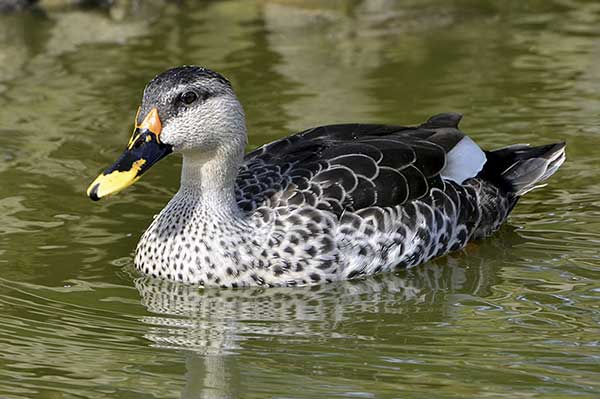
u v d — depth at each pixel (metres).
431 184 13.09
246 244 12.35
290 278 12.40
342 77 18.27
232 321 11.68
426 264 13.03
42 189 14.79
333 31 20.56
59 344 11.11
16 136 16.38
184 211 12.58
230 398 10.09
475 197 13.42
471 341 11.20
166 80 12.16
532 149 14.27
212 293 12.35
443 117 14.40
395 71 18.50
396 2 22.03
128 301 12.11
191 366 10.71
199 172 12.41
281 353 10.98
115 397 10.12
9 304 11.94
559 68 18.44
